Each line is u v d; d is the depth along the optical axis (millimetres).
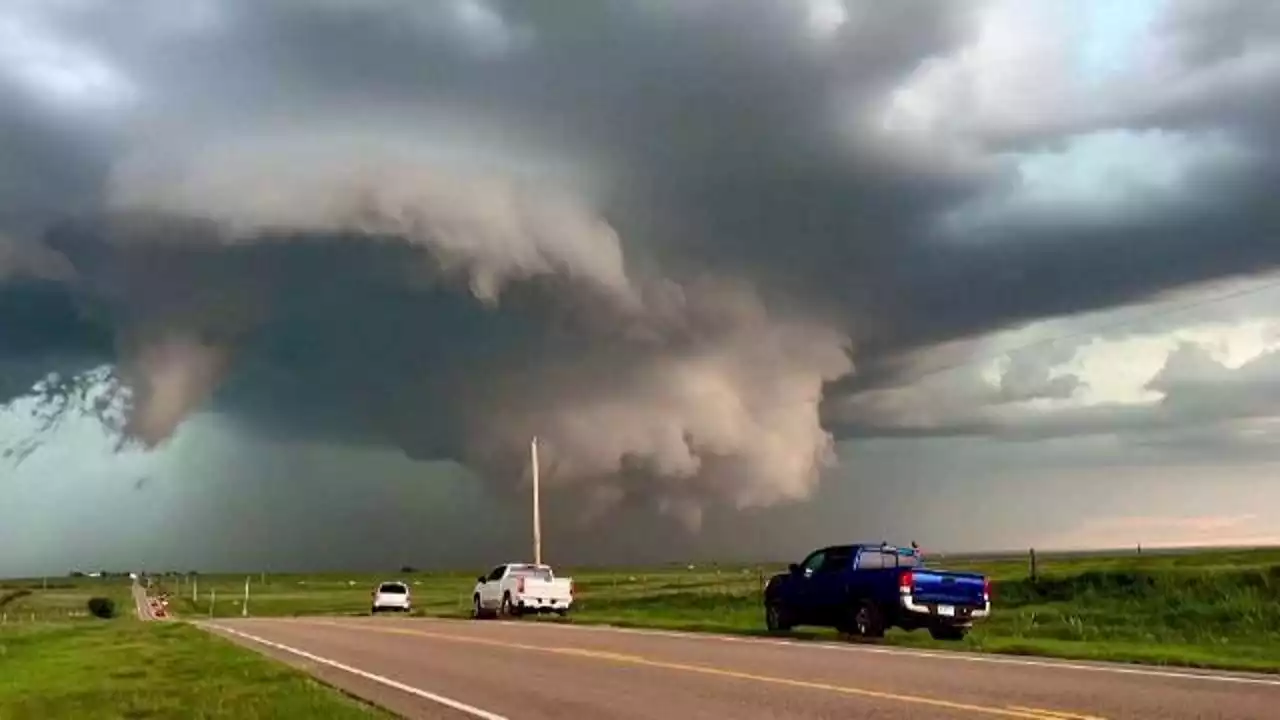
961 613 24734
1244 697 13961
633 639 26203
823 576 26797
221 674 18672
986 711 12875
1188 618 28516
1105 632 26875
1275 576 30578
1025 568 53750
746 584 62938
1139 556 57531
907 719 12391
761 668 18328
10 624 43312
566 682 16984
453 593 102688
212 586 166375
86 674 19984
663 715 13156
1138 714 12500
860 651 21750
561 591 42250
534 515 51469
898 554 26625
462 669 19562
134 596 108125
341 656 22844
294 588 148875
